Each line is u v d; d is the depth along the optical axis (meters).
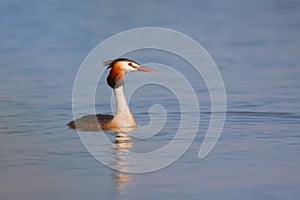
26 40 30.95
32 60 26.19
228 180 12.19
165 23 34.28
